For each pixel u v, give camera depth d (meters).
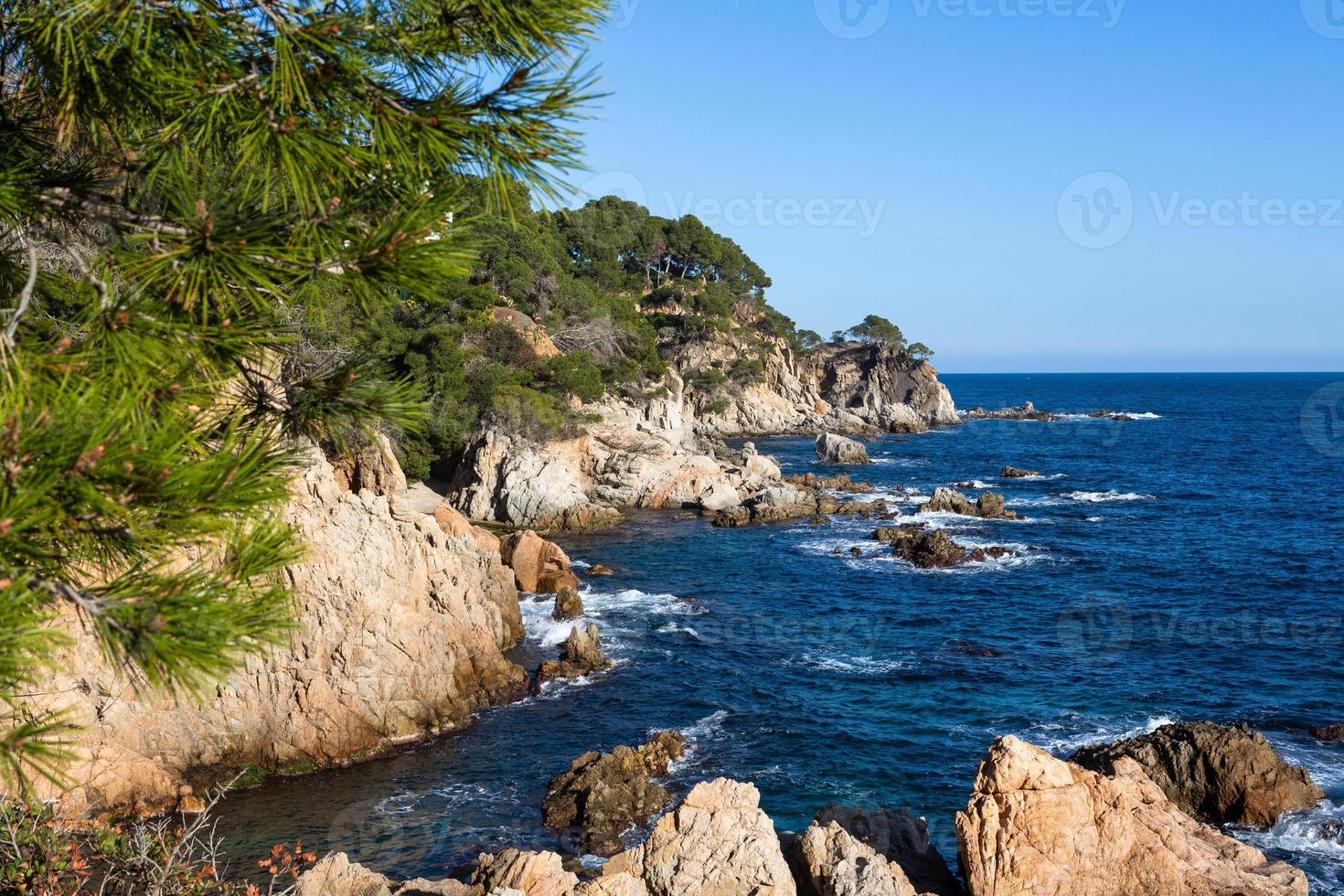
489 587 35.69
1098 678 33.34
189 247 4.61
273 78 4.70
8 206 4.76
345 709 25.75
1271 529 63.97
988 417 177.50
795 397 146.62
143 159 5.21
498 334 67.38
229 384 5.32
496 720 28.83
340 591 25.95
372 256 4.75
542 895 14.67
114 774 22.00
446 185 5.10
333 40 4.79
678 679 32.78
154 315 4.72
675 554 54.72
